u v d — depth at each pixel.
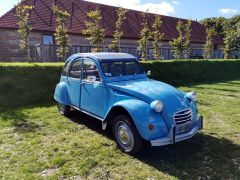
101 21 22.55
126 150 5.39
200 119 5.63
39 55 16.23
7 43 17.34
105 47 18.94
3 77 9.16
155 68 14.70
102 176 4.55
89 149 5.55
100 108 6.21
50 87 10.16
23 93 9.52
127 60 6.68
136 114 5.01
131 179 4.47
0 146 5.70
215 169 4.84
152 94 5.27
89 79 6.19
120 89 5.65
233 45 31.83
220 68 19.23
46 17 19.55
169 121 5.05
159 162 5.07
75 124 7.19
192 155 5.39
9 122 7.26
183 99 5.58
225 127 7.23
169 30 28.70
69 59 7.62
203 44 31.75
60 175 4.55
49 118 7.73
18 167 4.79
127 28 23.83
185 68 16.55
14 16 17.94
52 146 5.70
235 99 11.02
